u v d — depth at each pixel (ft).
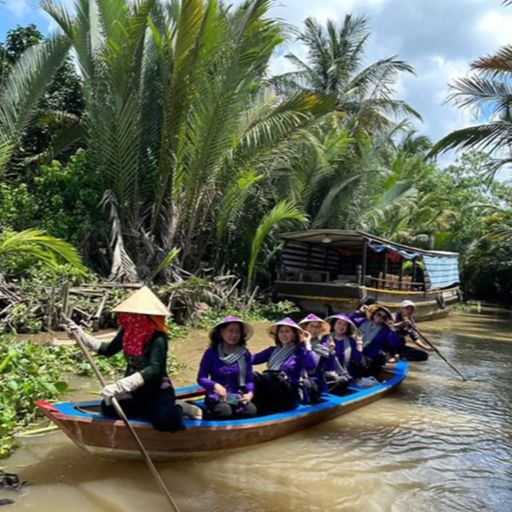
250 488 16.62
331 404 23.39
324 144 66.64
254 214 59.57
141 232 49.73
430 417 25.13
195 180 49.93
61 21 48.49
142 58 50.01
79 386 25.61
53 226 48.08
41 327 36.88
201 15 46.14
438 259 72.43
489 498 16.83
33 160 56.18
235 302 53.93
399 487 17.30
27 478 16.25
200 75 48.21
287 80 79.46
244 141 53.36
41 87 47.75
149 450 17.39
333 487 17.04
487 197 120.16
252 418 19.84
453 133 54.24
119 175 49.06
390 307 59.06
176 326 42.98
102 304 38.81
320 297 54.70
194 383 28.32
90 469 17.08
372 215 76.02
